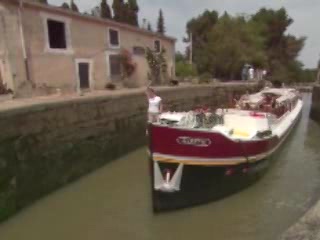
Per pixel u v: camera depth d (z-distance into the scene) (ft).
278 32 159.94
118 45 60.44
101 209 24.56
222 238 20.52
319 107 60.49
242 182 26.89
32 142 25.98
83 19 51.39
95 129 34.81
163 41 77.36
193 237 20.77
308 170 32.89
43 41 44.60
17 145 24.22
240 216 23.35
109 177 31.78
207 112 31.63
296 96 62.64
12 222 22.58
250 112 33.35
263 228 21.58
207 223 22.50
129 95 41.96
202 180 24.43
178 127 22.94
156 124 23.25
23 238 20.59
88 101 33.86
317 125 59.21
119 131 39.52
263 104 40.29
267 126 30.68
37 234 21.04
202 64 117.19
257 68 120.16
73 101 31.50
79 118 32.30
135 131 43.34
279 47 160.66
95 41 54.75
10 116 23.57
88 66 53.72
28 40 42.34
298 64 166.91
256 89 91.97
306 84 163.43
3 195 22.48
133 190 28.32
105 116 36.76
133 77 65.72
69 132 30.73
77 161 31.73
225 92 76.64
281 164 34.91
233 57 110.01
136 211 24.38
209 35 123.54
